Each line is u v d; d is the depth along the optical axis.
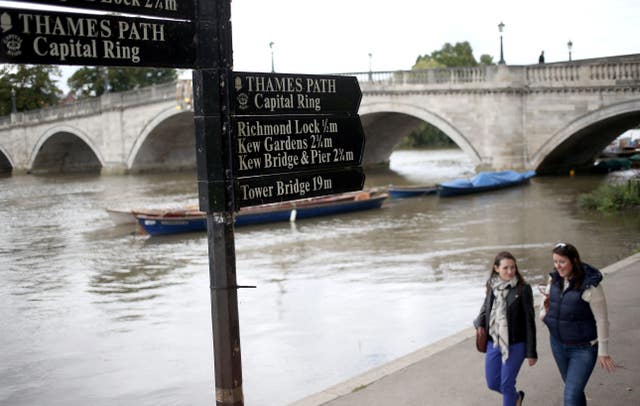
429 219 30.19
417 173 57.03
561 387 7.12
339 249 24.12
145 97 65.00
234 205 4.47
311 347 13.11
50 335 15.16
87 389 11.80
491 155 43.44
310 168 4.93
